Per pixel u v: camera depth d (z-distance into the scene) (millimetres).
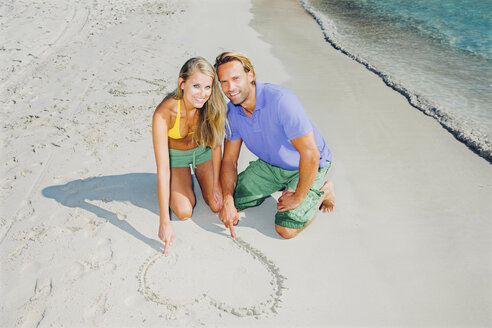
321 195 2982
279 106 2580
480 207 3264
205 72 2613
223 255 2830
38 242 2943
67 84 5902
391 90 5660
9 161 3988
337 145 4230
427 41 8391
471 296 2480
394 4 12453
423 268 2695
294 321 2336
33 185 3617
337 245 2910
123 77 6109
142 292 2518
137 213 3250
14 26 9039
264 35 8578
